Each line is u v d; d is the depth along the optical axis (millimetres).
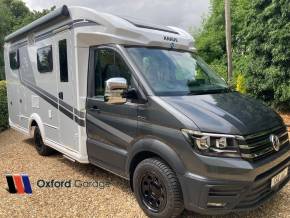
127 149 4590
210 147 3670
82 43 5348
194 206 3775
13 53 8258
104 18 4992
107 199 4906
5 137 9680
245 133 3715
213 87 5016
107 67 4992
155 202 4219
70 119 5785
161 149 4016
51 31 6172
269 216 4316
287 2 10031
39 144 7316
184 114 3896
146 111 4246
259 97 11594
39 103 6988
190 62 5340
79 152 5574
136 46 4883
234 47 15289
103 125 4992
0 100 10625
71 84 5613
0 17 19375
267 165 3801
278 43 10359
